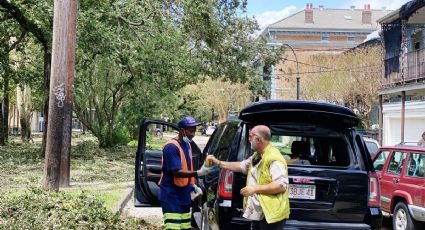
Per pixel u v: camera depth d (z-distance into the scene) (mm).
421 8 21594
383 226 10305
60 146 11789
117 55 19719
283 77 47125
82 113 30391
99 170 18078
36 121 70812
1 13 21984
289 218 6113
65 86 11906
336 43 66812
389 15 23656
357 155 6434
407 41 25234
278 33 65750
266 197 5262
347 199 6188
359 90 38281
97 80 29938
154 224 9203
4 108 35188
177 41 22984
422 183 8820
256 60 29391
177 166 6523
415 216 8898
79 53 19781
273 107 6340
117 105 32719
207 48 26953
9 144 33562
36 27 19719
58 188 11711
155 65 23922
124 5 19125
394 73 23625
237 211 6059
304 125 6598
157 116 35406
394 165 9883
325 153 6949
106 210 8742
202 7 22797
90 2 18281
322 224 6078
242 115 6355
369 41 43406
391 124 28578
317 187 6164
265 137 5422
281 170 5277
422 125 25328
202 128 79688
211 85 60500
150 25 20141
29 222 7426
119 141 31531
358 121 6406
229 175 6156
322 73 41656
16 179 14398
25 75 26969
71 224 7551
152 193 7699
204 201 7293
